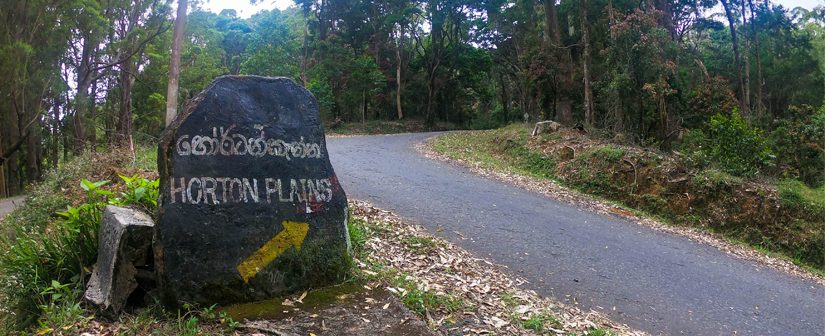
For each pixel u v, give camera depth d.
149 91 34.22
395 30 39.44
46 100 29.98
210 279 4.34
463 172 14.85
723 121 14.93
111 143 13.55
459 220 9.21
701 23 29.12
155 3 29.23
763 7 29.30
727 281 8.36
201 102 4.60
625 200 13.80
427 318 4.75
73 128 32.41
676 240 10.80
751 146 14.41
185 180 4.39
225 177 4.57
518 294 6.07
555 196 13.08
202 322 4.14
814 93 32.78
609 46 18.78
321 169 5.12
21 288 4.66
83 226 4.99
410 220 8.76
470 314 5.05
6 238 6.74
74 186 9.33
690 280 8.02
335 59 35.81
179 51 14.88
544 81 24.11
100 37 26.42
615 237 9.83
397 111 39.94
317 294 4.73
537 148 17.30
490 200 11.22
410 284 5.30
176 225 4.27
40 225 7.58
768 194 12.97
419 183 12.21
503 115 43.44
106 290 4.23
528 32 29.38
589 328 5.47
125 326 4.02
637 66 17.19
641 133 17.53
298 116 5.08
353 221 7.19
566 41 25.41
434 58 37.97
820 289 9.12
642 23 17.34
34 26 24.55
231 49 44.41
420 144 21.64
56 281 4.40
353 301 4.68
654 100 17.03
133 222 4.37
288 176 4.89
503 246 8.12
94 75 29.88
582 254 8.34
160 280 4.23
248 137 4.75
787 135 17.41
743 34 31.09
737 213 12.87
